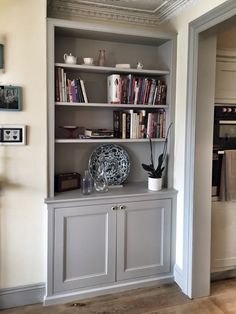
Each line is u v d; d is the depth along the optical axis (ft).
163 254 9.12
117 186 9.33
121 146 9.81
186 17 8.43
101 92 9.40
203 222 8.39
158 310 7.93
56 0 8.32
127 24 9.41
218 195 9.05
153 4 8.63
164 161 9.36
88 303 8.16
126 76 9.04
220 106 8.91
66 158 9.23
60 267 8.09
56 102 8.03
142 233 8.84
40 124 7.80
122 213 8.54
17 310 7.84
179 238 9.02
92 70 8.68
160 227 9.02
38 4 7.55
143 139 9.09
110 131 8.91
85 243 8.27
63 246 8.07
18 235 7.87
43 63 7.69
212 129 8.25
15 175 7.72
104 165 9.31
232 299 8.46
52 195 8.04
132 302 8.25
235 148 9.16
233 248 9.36
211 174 8.35
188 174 8.36
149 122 9.25
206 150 8.22
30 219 7.93
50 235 7.91
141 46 9.70
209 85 8.09
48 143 7.89
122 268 8.71
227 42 8.95
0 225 7.72
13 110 7.50
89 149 9.44
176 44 8.93
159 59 9.74
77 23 7.91
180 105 8.82
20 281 7.98
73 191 8.73
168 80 9.11
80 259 8.28
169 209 9.05
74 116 9.23
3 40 7.36
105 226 8.41
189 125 8.27
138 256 8.87
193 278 8.40
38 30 7.59
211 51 8.01
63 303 8.14
